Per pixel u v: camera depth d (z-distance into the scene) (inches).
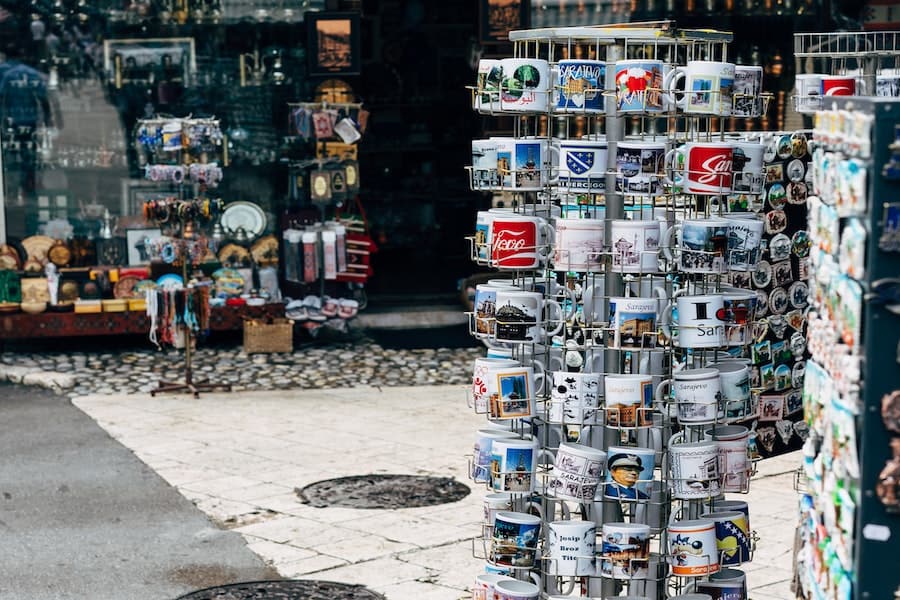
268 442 470.6
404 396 547.5
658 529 265.3
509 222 270.4
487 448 267.9
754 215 285.7
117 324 630.5
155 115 649.6
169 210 560.1
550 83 271.7
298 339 667.4
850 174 178.9
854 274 176.1
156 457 450.6
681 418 259.6
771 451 396.8
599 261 263.3
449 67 759.1
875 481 173.6
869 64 378.0
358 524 376.8
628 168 261.4
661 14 653.3
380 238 757.9
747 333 272.4
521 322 267.0
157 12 649.0
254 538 365.4
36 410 523.2
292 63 658.8
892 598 174.7
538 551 270.4
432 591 322.7
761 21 653.3
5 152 636.7
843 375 179.2
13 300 622.5
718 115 265.7
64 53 641.0
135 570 341.1
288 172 661.3
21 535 369.7
